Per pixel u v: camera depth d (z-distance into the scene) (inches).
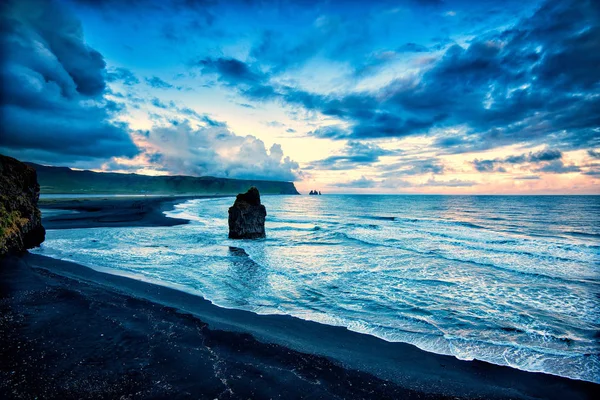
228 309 371.6
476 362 266.4
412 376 241.1
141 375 214.2
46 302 340.5
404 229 1250.0
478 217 1780.3
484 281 510.3
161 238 935.7
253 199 994.7
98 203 2738.7
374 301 412.8
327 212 2352.4
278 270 565.9
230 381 214.2
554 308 393.7
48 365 219.5
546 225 1359.5
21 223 668.1
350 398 207.5
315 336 307.1
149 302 368.5
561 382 239.0
